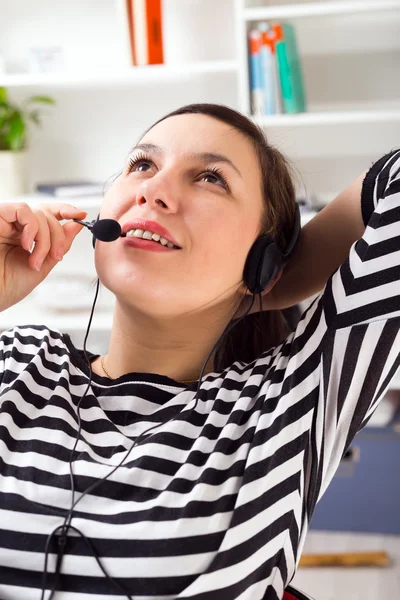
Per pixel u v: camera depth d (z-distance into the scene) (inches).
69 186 113.6
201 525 38.9
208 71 105.0
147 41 107.5
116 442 42.6
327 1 109.3
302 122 102.8
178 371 47.8
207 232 43.8
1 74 112.0
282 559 40.9
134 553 38.4
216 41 114.9
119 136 121.1
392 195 44.0
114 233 42.9
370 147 115.4
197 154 45.3
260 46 103.3
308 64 113.2
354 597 86.7
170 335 46.6
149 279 43.2
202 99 112.6
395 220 43.4
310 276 51.8
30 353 48.3
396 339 43.1
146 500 39.8
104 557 38.5
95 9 117.2
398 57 111.1
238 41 103.1
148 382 45.6
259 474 40.3
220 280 44.9
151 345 47.2
